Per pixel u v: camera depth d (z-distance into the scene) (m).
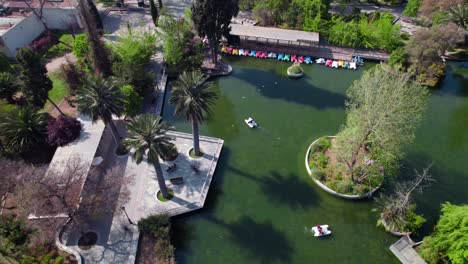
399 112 46.12
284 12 88.19
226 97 70.38
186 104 46.03
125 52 64.38
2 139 51.69
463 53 81.62
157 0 103.88
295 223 47.09
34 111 52.88
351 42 83.06
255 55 81.88
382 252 43.97
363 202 49.53
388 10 99.56
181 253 43.53
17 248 40.16
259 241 44.84
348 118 52.56
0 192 41.81
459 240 37.12
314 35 82.44
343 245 44.75
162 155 41.06
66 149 50.00
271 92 71.81
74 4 86.62
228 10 67.50
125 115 58.81
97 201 41.84
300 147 58.84
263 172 54.19
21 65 51.09
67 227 43.16
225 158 56.44
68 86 62.03
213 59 76.25
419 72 73.12
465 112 67.00
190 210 46.81
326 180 51.25
